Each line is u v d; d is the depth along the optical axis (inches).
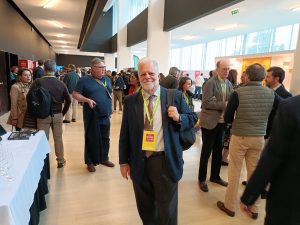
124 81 306.8
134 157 61.3
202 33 378.9
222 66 99.2
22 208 52.4
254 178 41.3
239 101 80.0
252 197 41.8
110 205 95.1
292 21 283.0
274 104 80.5
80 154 151.6
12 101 120.9
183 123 59.6
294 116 36.5
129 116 62.2
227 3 168.2
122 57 511.2
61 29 470.9
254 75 78.5
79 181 114.7
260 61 218.4
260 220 87.7
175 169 60.4
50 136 182.9
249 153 83.8
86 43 613.9
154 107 60.6
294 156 37.0
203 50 521.7
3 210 44.0
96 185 111.1
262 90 78.5
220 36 409.7
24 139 84.1
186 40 469.7
